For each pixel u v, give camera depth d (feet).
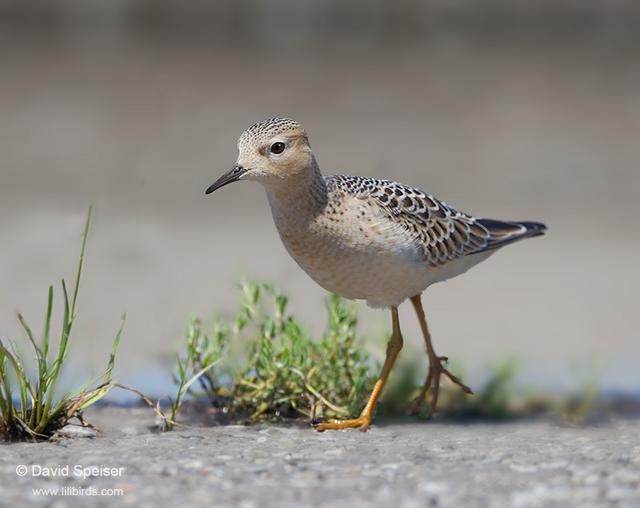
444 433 39.27
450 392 45.73
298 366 40.86
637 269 72.13
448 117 108.47
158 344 52.80
